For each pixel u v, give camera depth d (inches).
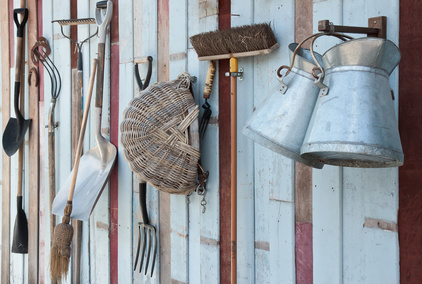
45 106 111.7
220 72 79.4
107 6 94.9
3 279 124.6
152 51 90.4
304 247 69.4
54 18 109.4
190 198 84.4
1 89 124.8
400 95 59.4
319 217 67.4
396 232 59.8
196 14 82.8
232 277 74.4
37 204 114.2
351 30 56.7
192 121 78.7
